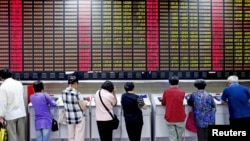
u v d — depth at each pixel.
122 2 6.45
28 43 6.41
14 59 6.41
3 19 6.38
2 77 5.61
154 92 6.74
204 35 6.55
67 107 5.63
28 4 6.38
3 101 5.45
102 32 6.45
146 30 6.48
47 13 6.40
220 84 6.81
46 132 5.68
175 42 6.52
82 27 6.43
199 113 5.66
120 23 6.46
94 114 6.03
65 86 6.65
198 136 5.75
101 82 6.48
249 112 5.79
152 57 6.51
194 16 6.53
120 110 6.02
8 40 6.39
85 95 6.54
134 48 6.49
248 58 6.61
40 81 5.96
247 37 6.60
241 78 6.61
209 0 6.54
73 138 5.72
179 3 6.51
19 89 5.64
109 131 5.68
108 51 6.47
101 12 6.45
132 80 6.50
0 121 5.43
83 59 6.45
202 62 6.56
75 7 6.42
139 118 5.70
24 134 5.78
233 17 6.58
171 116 5.66
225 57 6.59
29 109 5.95
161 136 6.07
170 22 6.51
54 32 6.41
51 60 6.43
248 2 6.59
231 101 5.80
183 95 5.70
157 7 6.49
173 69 6.54
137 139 5.75
